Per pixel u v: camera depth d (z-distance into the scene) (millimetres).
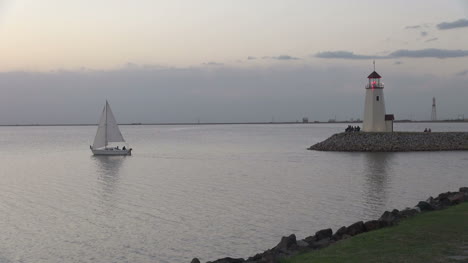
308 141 141125
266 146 114250
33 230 28234
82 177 53938
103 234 27188
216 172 57156
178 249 24188
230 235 26328
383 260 13578
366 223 18406
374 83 91375
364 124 93875
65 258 23219
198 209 33188
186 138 175750
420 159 68625
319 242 17781
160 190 42375
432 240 15391
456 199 22969
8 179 52250
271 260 15297
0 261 22875
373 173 52469
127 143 136625
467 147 85000
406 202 34344
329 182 45844
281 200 36094
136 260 22766
